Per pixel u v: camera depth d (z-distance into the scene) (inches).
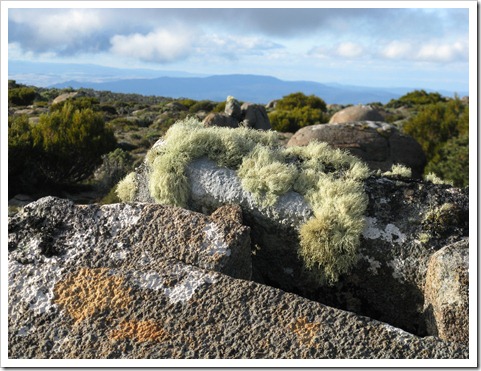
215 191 164.9
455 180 442.9
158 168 170.4
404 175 189.8
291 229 156.9
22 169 498.6
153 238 142.2
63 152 518.3
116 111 1309.1
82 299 124.7
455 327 124.0
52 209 151.0
